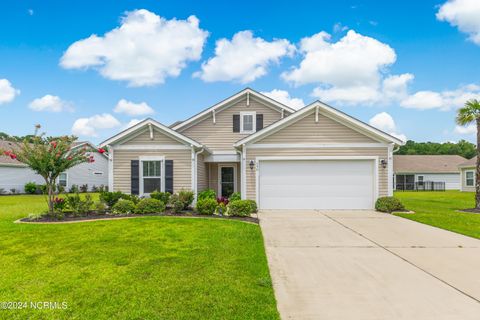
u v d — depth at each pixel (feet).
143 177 45.93
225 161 52.80
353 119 43.27
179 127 55.21
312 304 13.38
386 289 15.01
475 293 14.56
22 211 43.45
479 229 29.63
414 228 30.07
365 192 44.01
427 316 12.35
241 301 13.37
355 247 22.90
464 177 102.47
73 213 36.60
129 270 17.24
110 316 12.05
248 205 36.40
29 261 18.95
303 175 44.37
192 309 12.61
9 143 98.37
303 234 27.25
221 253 20.56
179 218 34.37
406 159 133.28
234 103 55.72
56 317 11.98
